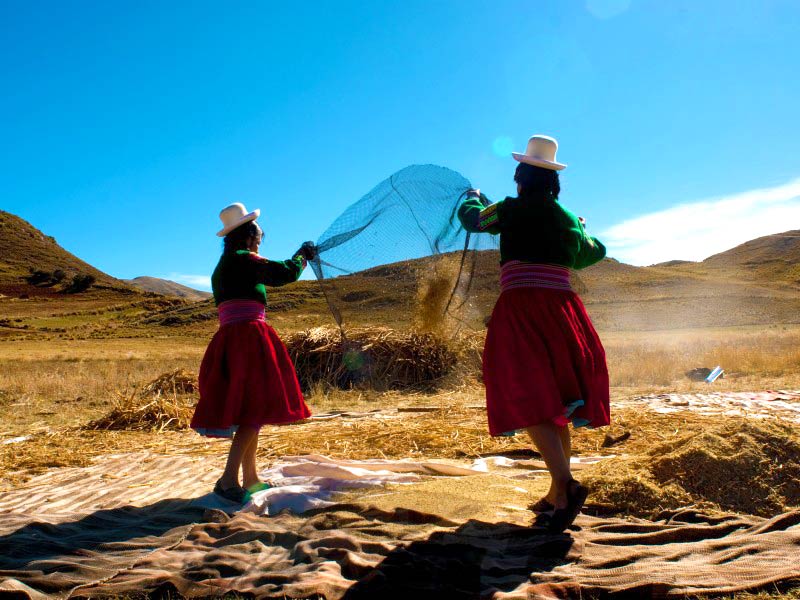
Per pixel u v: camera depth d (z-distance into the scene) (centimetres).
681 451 473
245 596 316
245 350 481
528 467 586
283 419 481
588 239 441
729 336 2966
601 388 409
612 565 339
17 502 510
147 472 611
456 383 1386
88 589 326
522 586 316
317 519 426
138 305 9050
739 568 321
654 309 5850
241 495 483
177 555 371
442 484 502
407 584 318
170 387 1273
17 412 1148
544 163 418
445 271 507
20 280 12294
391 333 1450
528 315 397
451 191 491
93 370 1956
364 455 661
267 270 489
